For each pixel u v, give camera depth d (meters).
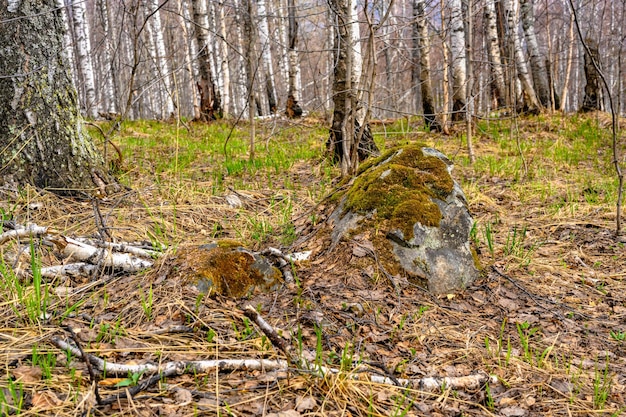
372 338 2.91
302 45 19.36
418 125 11.66
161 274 3.32
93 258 3.53
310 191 5.66
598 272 4.06
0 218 3.94
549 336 3.13
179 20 14.18
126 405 2.06
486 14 12.27
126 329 2.70
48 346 2.46
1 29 4.49
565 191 6.12
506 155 8.36
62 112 4.82
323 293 3.31
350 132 5.56
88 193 4.82
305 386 2.34
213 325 2.83
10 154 4.53
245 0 10.73
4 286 3.05
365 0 4.49
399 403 2.19
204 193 5.33
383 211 3.76
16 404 1.97
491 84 15.36
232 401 2.17
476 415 2.35
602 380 2.67
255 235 4.32
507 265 4.06
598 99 12.73
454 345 2.96
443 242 3.68
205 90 14.01
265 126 11.52
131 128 11.26
